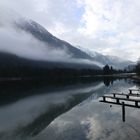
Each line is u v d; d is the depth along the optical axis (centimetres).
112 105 2817
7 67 14875
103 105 2891
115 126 1730
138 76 9956
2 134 1847
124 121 1853
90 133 1619
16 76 14425
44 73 17075
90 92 5122
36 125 2102
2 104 3656
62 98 4259
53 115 2550
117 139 1420
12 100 4125
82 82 9725
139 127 1633
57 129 1853
